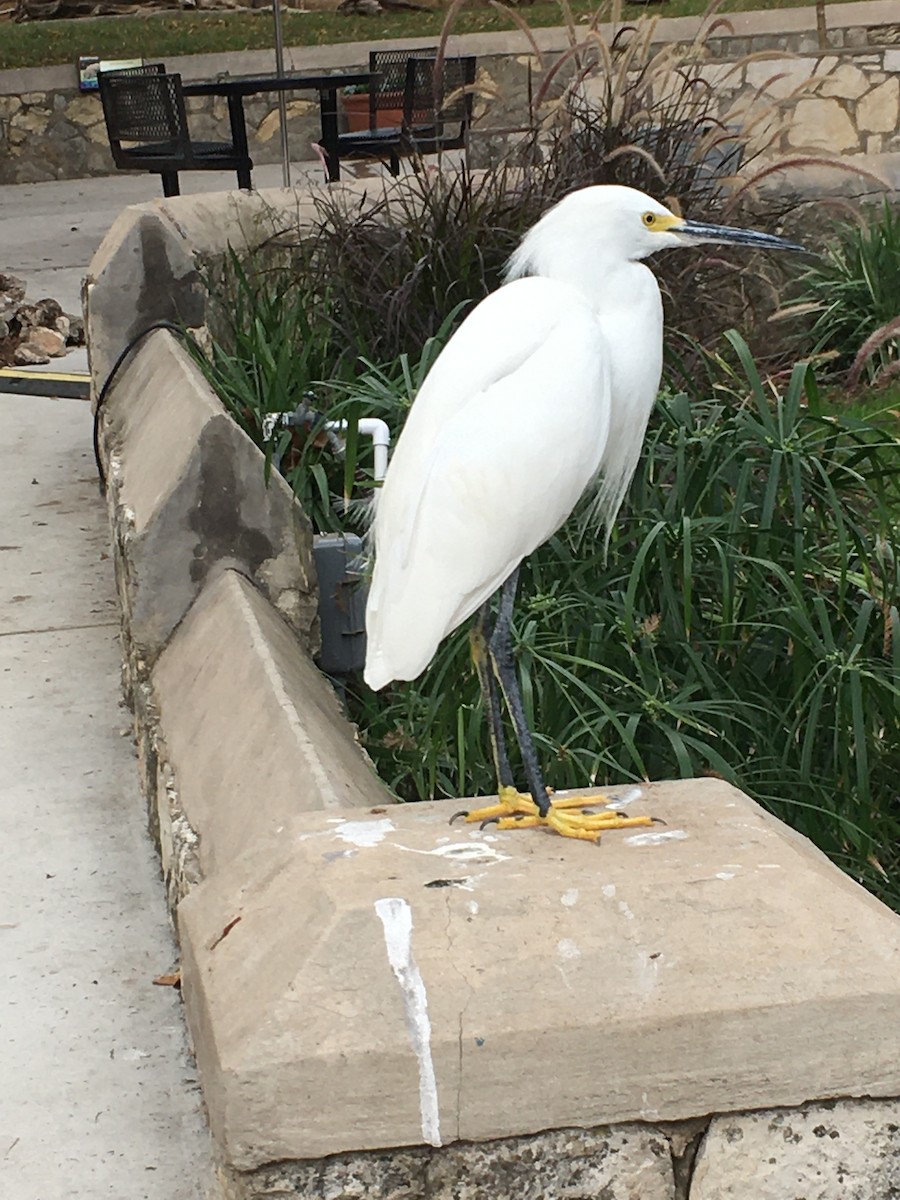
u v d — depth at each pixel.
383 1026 1.04
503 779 1.44
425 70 5.68
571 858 1.22
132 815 2.21
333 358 3.13
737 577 2.18
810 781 2.03
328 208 3.40
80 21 10.37
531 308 1.58
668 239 1.68
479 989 1.05
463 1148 1.06
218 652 1.95
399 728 2.15
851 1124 1.09
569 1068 1.05
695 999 1.05
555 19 9.88
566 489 1.53
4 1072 1.64
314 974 1.06
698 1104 1.07
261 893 1.20
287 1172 1.04
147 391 2.81
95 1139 1.53
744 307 3.50
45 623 2.91
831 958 1.08
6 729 2.50
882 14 8.14
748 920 1.11
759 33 8.09
